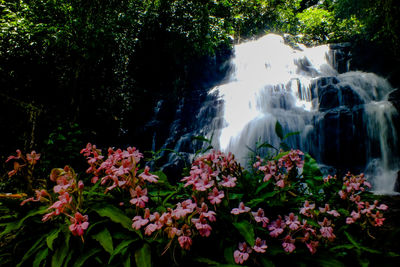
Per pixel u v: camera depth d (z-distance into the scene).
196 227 1.18
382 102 9.70
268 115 11.23
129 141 12.09
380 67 13.38
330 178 1.86
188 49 12.77
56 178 1.29
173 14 11.05
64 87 8.43
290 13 20.39
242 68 16.36
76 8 7.39
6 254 1.40
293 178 1.69
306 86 12.32
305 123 10.56
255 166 1.91
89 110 9.61
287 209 1.57
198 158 1.60
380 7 10.91
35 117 6.40
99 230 1.28
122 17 8.36
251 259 1.33
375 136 9.26
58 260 1.17
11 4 7.29
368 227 1.59
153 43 13.04
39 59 7.29
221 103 13.25
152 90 15.23
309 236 1.39
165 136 12.88
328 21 19.72
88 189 1.76
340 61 15.21
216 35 10.95
